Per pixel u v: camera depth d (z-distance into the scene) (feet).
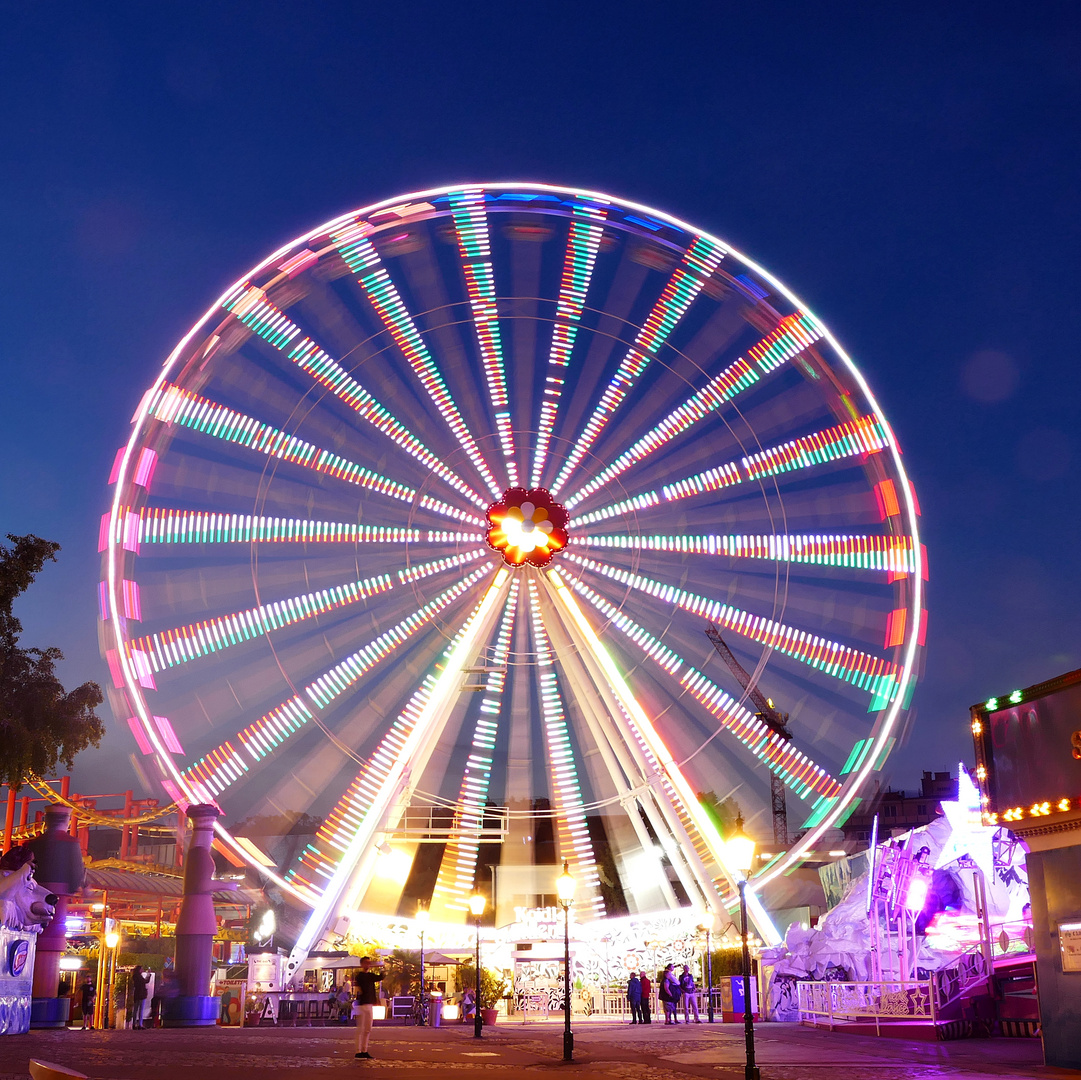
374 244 117.60
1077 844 52.34
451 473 113.39
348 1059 61.46
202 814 103.40
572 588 110.83
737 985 109.70
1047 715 53.42
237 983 114.93
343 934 108.47
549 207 118.93
